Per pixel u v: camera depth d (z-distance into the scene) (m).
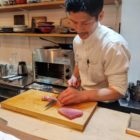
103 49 1.04
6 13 2.48
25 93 1.02
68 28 1.83
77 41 1.22
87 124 0.73
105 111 0.85
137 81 1.56
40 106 0.85
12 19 2.45
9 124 0.72
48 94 1.01
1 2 2.16
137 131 0.66
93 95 0.94
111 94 0.96
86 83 1.21
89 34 1.07
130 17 1.58
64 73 1.84
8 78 2.19
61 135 0.66
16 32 2.10
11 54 2.57
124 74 0.99
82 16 0.87
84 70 1.21
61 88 1.84
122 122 0.74
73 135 0.66
